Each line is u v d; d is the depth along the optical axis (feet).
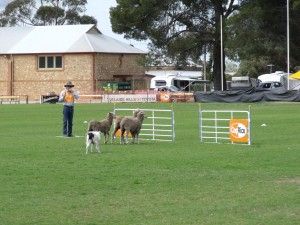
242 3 287.28
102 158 74.13
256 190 53.42
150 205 48.26
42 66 315.99
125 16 281.95
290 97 222.89
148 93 261.44
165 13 287.28
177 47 288.30
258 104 214.28
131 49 326.85
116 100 267.59
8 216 45.03
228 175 61.16
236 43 263.29
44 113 182.29
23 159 73.82
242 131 90.12
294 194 51.55
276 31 275.39
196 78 346.74
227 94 232.94
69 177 60.44
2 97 289.12
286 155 76.23
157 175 61.41
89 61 306.76
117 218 44.45
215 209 46.65
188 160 72.13
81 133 111.86
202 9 287.07
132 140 92.84
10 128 126.21
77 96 104.58
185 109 192.65
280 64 309.83
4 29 337.31
